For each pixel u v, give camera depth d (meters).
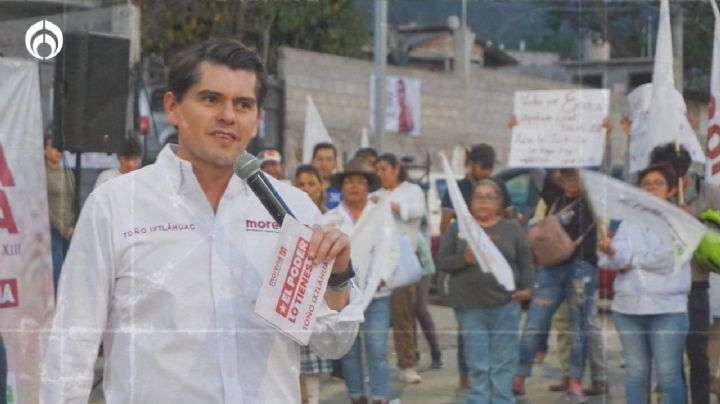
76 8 3.86
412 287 4.80
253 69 2.02
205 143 1.98
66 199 3.73
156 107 4.57
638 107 4.78
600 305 4.73
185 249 1.96
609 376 4.72
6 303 3.46
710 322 4.38
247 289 1.99
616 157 5.04
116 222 1.95
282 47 5.14
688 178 4.46
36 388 3.44
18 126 3.57
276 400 2.00
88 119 3.75
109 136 3.79
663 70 4.50
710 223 4.37
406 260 4.74
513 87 5.43
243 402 1.95
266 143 5.19
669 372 4.41
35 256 3.55
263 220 2.04
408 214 4.86
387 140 5.52
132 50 4.20
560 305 4.78
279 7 5.02
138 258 1.94
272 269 1.90
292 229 1.91
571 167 4.99
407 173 5.34
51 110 3.73
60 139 3.73
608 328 4.70
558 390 4.74
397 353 4.78
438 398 4.71
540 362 4.76
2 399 3.23
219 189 2.04
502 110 5.39
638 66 5.16
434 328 4.82
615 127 5.09
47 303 3.53
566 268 4.76
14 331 3.46
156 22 4.54
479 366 4.73
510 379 4.72
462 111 5.55
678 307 4.40
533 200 4.99
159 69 4.54
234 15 4.80
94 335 1.93
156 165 2.01
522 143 5.15
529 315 4.79
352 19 5.36
